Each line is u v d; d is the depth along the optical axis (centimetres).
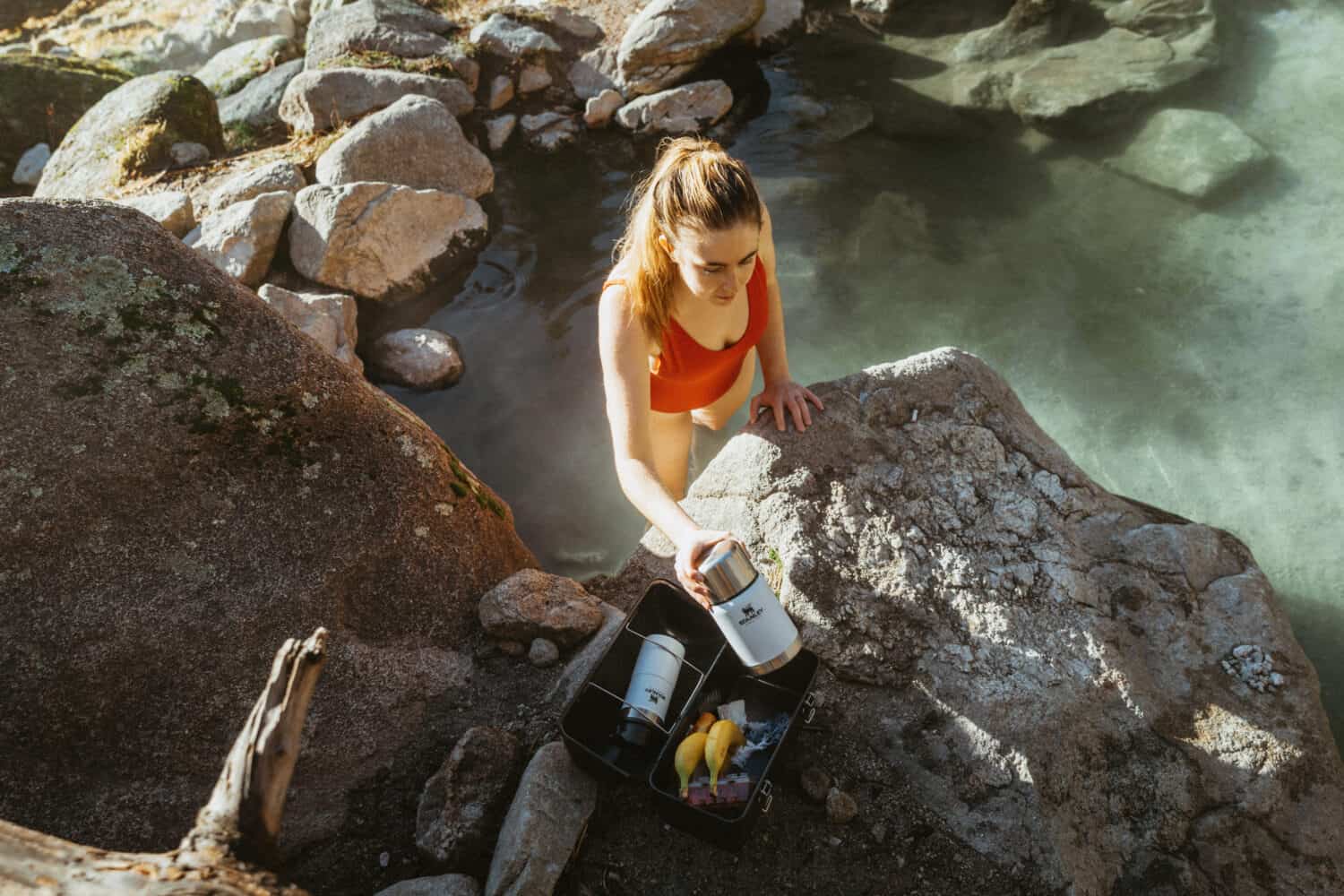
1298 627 342
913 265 496
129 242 269
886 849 230
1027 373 441
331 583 260
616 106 607
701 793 221
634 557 301
